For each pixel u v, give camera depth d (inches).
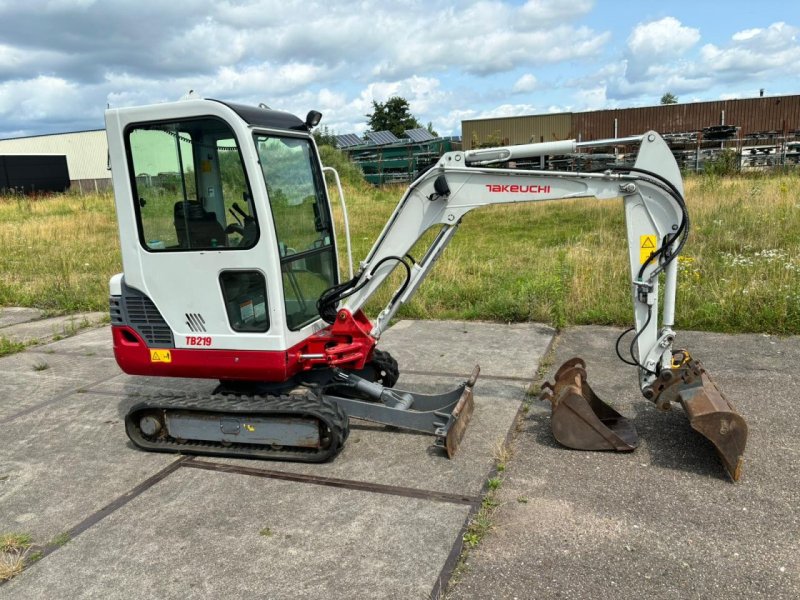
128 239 169.0
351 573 121.3
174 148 161.5
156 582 121.9
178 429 176.1
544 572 119.0
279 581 120.3
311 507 145.3
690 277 307.9
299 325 177.0
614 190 159.9
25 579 124.8
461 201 170.7
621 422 179.0
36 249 577.0
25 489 161.6
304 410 160.7
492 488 148.9
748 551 122.6
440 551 126.6
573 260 362.9
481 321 303.9
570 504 141.5
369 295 179.9
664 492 144.6
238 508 146.8
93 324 341.4
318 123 186.7
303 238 181.8
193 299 167.3
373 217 706.2
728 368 219.0
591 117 1336.1
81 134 1711.4
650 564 120.2
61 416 211.8
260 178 155.5
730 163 933.8
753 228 424.5
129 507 149.9
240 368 167.8
